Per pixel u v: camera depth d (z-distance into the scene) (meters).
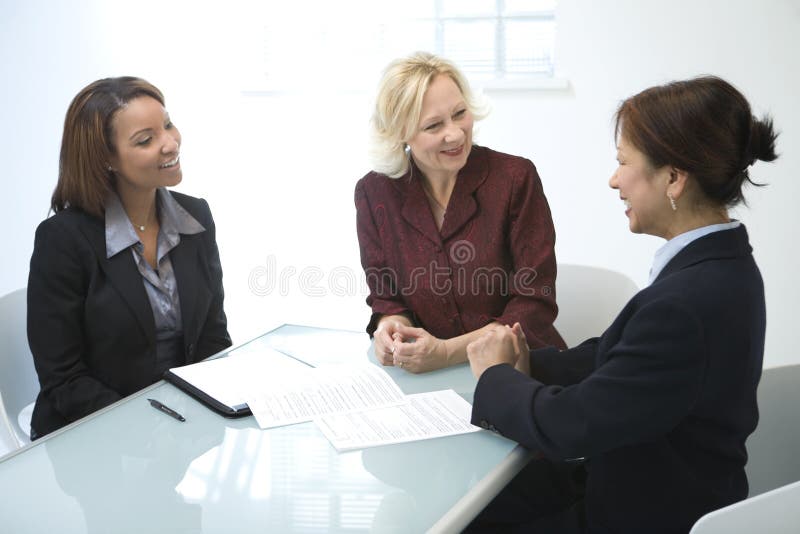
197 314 1.76
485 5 3.06
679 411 1.01
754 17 2.67
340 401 1.30
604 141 2.96
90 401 1.57
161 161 1.64
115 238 1.64
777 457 1.49
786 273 2.83
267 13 3.27
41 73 3.45
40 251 1.61
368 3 3.18
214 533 0.93
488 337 1.29
